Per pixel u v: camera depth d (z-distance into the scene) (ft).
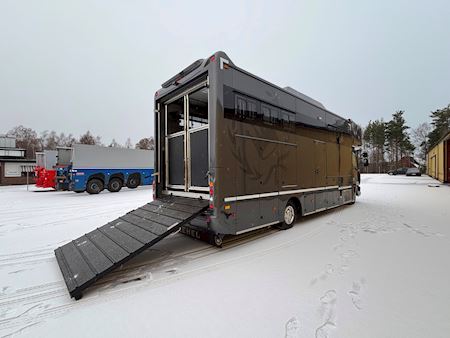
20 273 10.14
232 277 9.32
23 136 173.17
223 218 11.35
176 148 15.55
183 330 6.23
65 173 42.32
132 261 11.17
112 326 6.48
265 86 13.96
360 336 5.86
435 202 29.14
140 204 30.19
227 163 11.52
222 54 11.46
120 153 46.91
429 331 6.03
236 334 6.02
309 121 18.20
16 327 6.54
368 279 8.91
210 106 11.30
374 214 22.12
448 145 56.95
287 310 7.01
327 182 20.67
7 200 34.55
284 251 12.25
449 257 11.12
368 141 155.53
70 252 11.03
